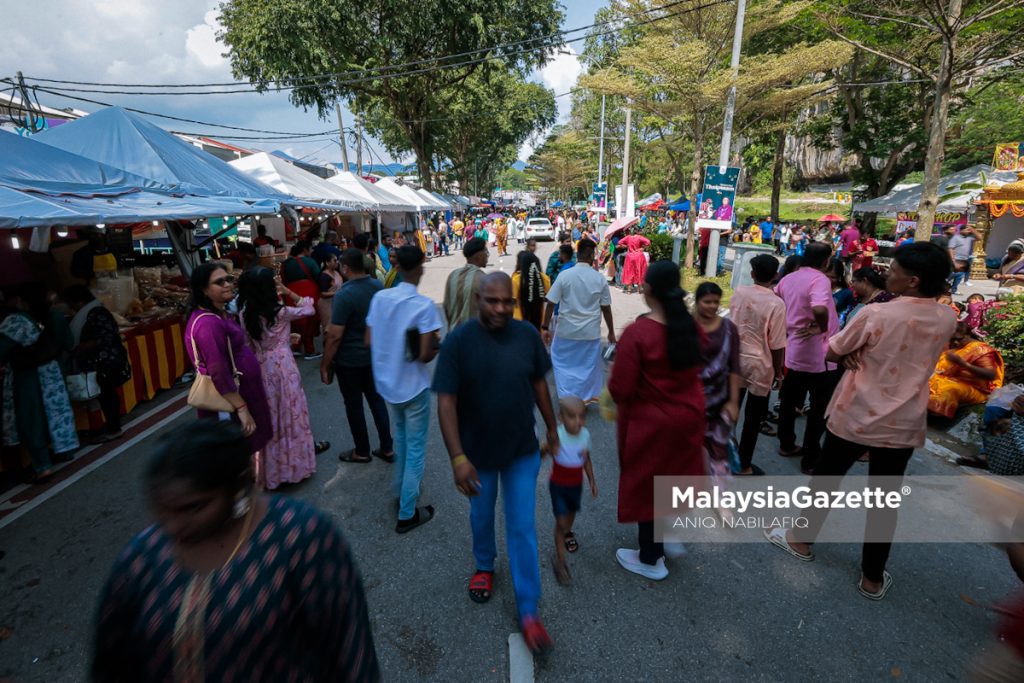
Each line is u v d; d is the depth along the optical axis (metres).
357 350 4.08
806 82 20.70
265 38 20.78
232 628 1.07
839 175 51.44
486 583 2.86
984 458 4.31
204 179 8.30
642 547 2.97
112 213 4.72
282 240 15.74
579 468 3.00
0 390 4.07
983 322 5.79
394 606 2.82
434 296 12.79
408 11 21.97
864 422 2.74
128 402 5.72
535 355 2.60
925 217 9.77
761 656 2.48
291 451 3.93
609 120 41.06
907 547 3.29
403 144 37.75
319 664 1.23
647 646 2.54
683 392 2.67
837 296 5.07
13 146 5.53
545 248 28.00
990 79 17.77
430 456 4.63
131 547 1.13
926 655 2.48
